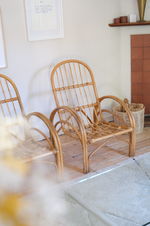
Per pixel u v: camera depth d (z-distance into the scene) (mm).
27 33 2412
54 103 2764
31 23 2404
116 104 3248
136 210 1251
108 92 3154
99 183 1404
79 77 2873
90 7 2762
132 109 2797
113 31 2998
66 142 2670
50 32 2531
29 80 2533
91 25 2814
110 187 1384
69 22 2660
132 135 2195
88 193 1316
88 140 1944
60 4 2521
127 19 2982
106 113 3182
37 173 2078
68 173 2035
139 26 2977
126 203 1301
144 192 1385
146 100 3205
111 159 2232
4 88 2393
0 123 2000
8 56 2363
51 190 1792
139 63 3092
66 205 1296
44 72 2611
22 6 2338
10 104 2463
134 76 3156
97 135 2086
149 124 3039
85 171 2006
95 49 2914
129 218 1192
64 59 2715
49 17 2490
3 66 2330
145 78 3123
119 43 3086
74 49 2758
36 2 2389
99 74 3021
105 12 2883
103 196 1319
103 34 2930
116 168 1548
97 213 1209
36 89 2602
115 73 3148
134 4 2932
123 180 1453
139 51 3051
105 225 1143
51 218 1500
